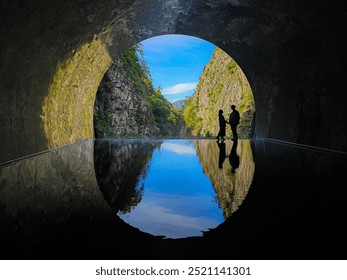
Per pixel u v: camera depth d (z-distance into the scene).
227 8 11.45
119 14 11.27
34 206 4.11
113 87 23.95
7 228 3.29
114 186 5.46
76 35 10.23
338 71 9.10
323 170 6.48
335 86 9.55
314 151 10.12
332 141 9.99
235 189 5.09
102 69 16.83
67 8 8.27
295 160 8.04
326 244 2.85
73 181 5.78
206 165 7.90
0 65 6.69
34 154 9.13
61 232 3.19
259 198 4.44
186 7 12.29
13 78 7.48
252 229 3.26
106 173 6.72
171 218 3.70
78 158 8.98
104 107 23.16
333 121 9.94
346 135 9.16
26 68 8.03
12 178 5.82
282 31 10.74
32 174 6.30
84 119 17.09
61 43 9.59
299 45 10.52
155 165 8.00
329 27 8.23
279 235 3.07
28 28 7.18
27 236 3.07
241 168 7.20
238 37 13.73
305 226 3.29
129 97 25.97
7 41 6.61
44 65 9.20
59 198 4.54
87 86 15.97
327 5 7.54
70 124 13.95
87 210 3.98
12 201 4.34
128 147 13.57
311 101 11.43
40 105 9.70
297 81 12.13
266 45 12.68
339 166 6.94
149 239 3.05
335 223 3.36
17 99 7.93
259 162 7.97
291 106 13.38
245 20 11.77
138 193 4.96
